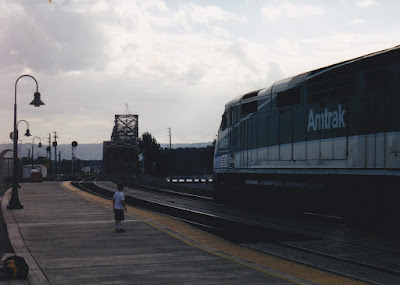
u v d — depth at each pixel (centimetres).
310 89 1647
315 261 1038
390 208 1320
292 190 1797
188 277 865
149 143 10231
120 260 1024
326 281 845
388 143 1293
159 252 1115
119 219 1447
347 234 1406
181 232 1441
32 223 1659
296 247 1188
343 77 1477
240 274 885
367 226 1441
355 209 1454
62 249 1161
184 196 3247
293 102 1753
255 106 2070
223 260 1019
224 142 2425
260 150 2005
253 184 2108
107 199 2744
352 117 1427
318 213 1639
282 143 1823
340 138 1479
